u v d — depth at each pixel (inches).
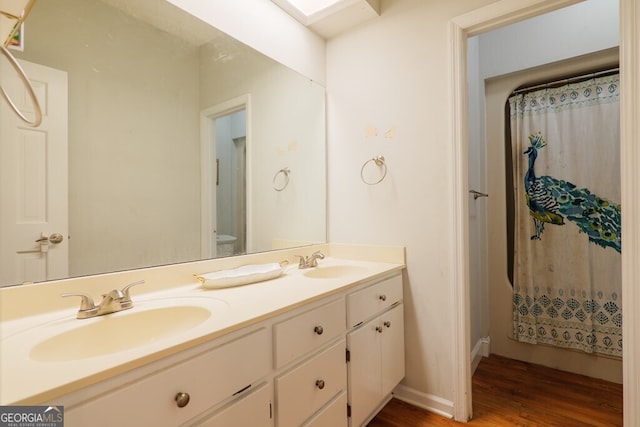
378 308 60.1
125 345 36.8
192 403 29.5
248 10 64.1
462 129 62.6
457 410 62.8
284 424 39.3
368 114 75.2
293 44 74.2
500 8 57.8
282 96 71.4
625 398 48.4
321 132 81.6
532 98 88.7
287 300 42.0
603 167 79.2
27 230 37.1
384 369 61.3
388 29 72.2
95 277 41.5
